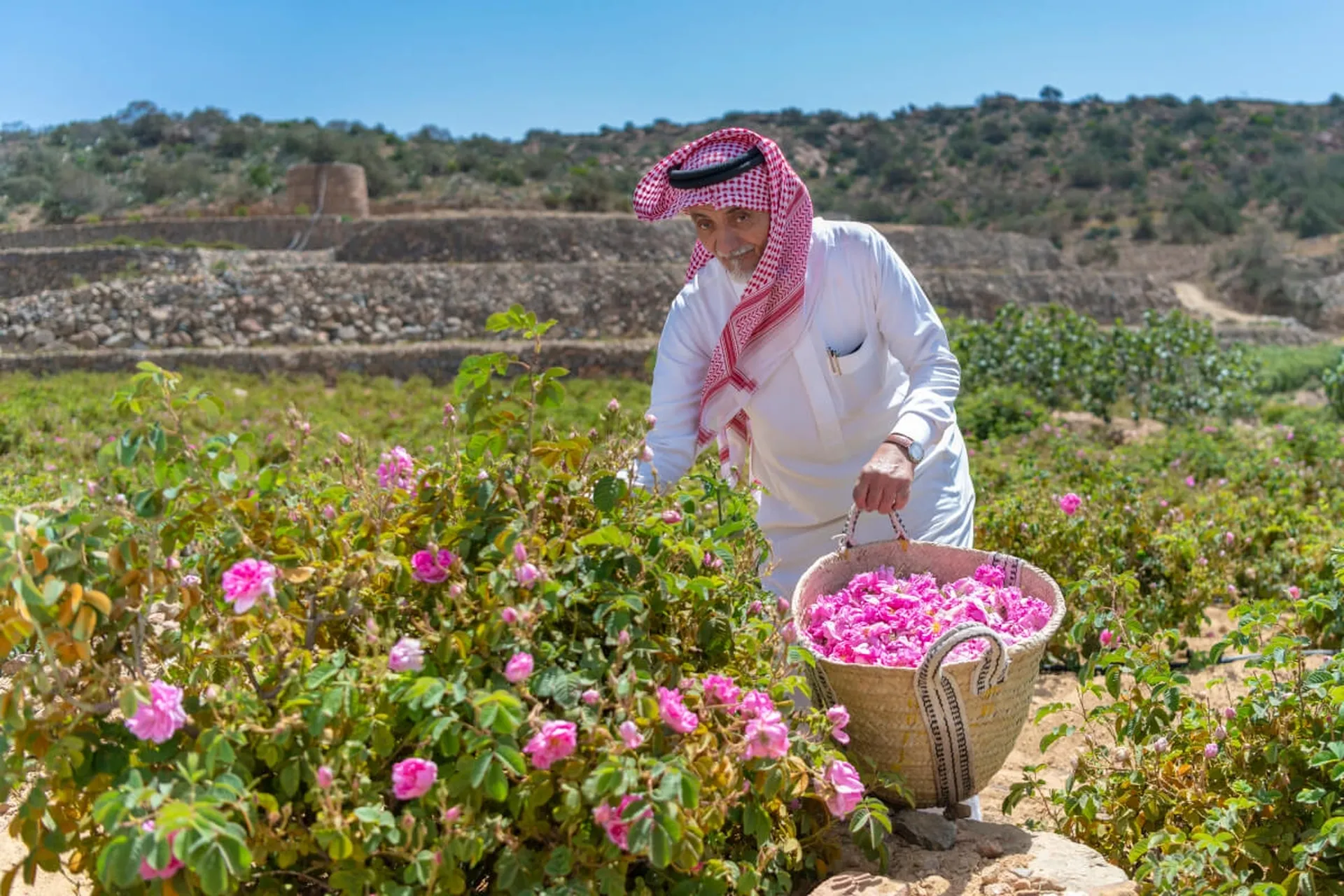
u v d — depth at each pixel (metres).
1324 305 52.34
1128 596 4.71
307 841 1.90
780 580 3.43
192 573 2.23
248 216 41.47
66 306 27.23
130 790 1.73
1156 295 41.34
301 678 2.01
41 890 2.59
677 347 3.22
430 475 2.38
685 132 105.88
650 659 2.23
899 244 44.12
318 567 2.17
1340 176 87.56
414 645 1.91
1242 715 2.62
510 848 1.93
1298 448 10.74
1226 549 5.67
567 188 52.78
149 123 78.19
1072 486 8.02
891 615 2.68
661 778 1.91
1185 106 111.19
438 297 29.86
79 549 1.99
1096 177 87.88
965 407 13.01
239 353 25.23
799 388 3.18
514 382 2.41
